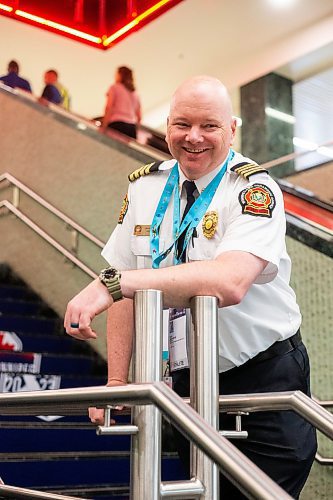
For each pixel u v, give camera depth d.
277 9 8.20
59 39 9.12
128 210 1.57
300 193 3.55
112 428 0.93
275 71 8.80
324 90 8.97
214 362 1.00
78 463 2.72
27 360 3.57
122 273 1.06
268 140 8.70
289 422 1.44
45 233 4.40
